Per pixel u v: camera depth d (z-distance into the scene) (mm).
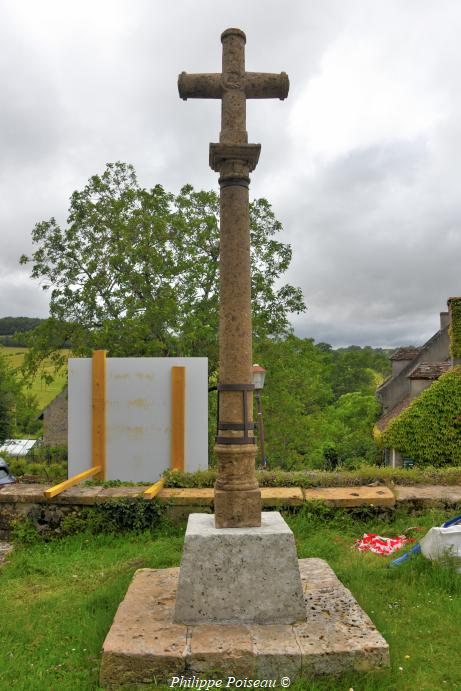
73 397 10039
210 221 23016
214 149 4457
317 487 8000
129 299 21750
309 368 33062
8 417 31984
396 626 4301
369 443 30984
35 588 5609
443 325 28406
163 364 9930
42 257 23516
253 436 4445
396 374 29875
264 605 4098
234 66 4625
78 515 7488
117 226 22719
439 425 19906
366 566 5586
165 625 4062
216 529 4305
